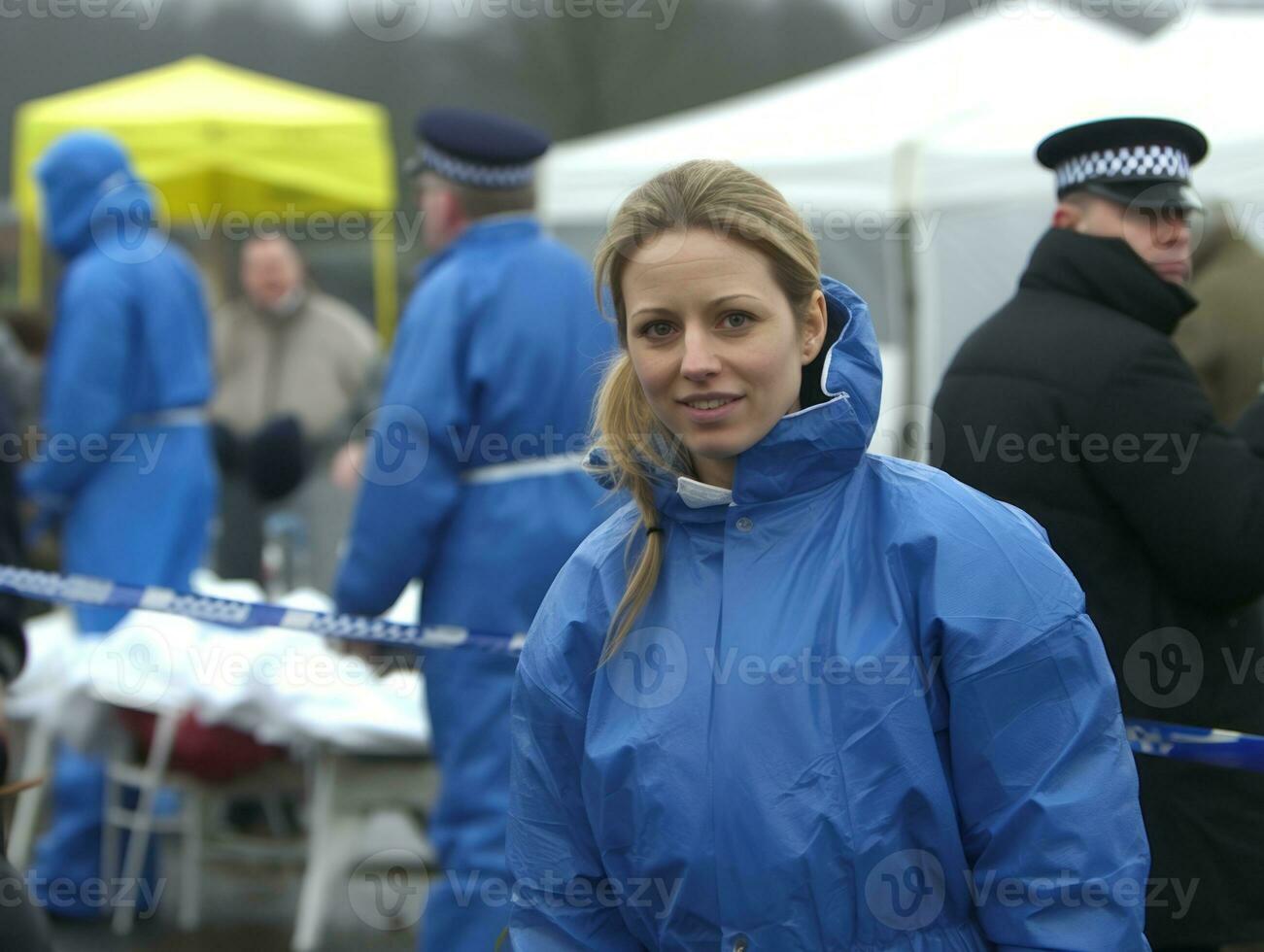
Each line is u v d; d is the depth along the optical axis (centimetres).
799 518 252
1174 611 370
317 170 1158
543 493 533
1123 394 365
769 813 242
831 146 934
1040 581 245
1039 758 241
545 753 267
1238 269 617
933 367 1001
